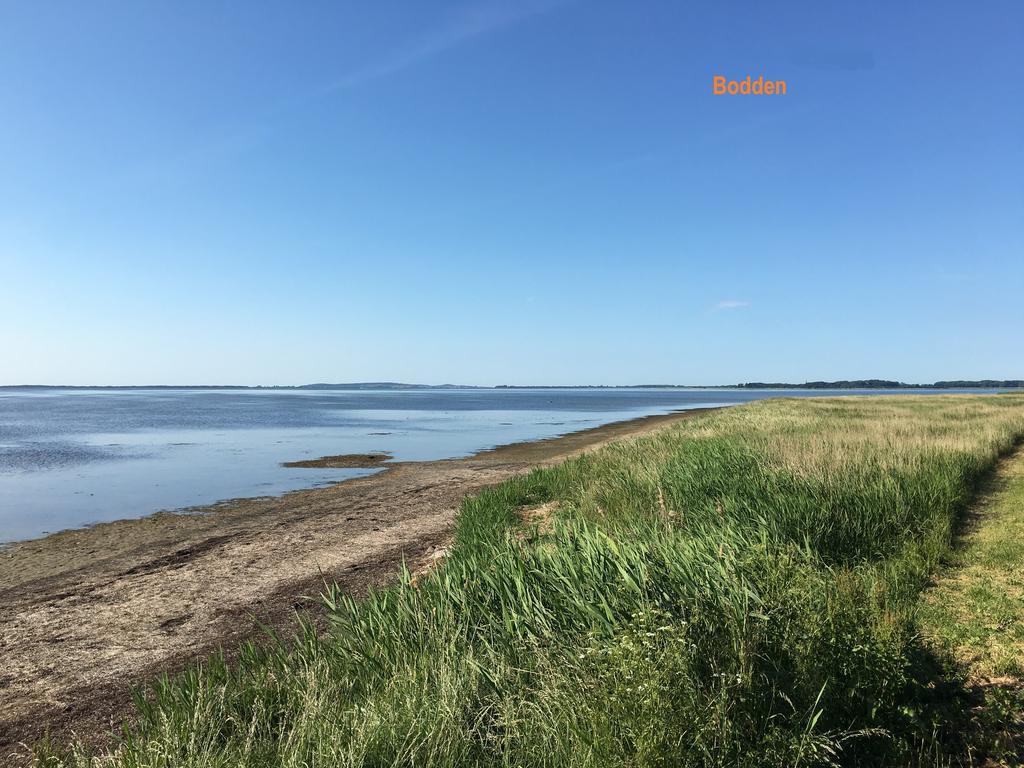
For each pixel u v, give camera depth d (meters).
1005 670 4.22
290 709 3.91
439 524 12.18
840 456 10.44
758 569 4.57
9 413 73.88
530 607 4.50
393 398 166.25
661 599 4.07
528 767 3.11
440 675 3.79
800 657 3.53
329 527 12.48
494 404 110.88
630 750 2.97
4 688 5.79
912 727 3.43
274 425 51.16
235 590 8.53
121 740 4.41
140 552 11.42
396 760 3.02
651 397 181.75
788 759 2.96
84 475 22.08
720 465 10.37
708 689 3.21
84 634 7.11
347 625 5.13
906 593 5.53
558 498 12.20
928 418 28.00
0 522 14.52
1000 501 9.70
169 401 129.75
